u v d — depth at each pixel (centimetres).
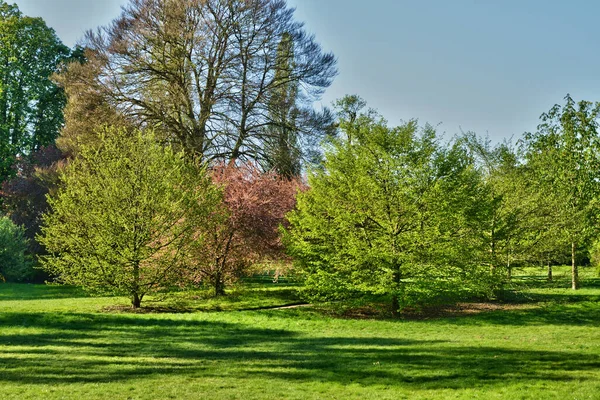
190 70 3391
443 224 2036
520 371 1066
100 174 2155
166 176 2164
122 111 3250
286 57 3438
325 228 2136
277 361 1170
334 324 1841
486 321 1961
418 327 1802
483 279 2106
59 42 4962
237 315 1977
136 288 2161
